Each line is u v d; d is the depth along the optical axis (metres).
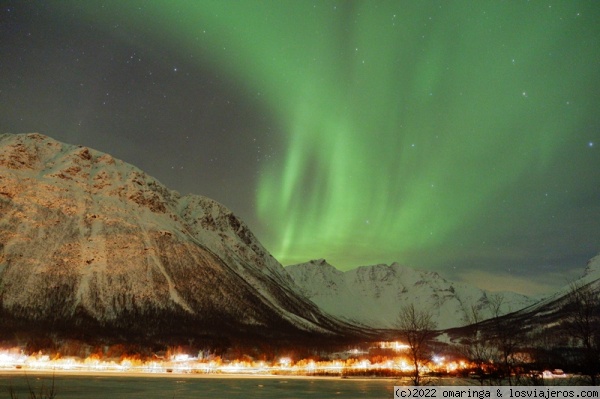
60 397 70.06
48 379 102.69
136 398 69.62
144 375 125.25
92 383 95.31
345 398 72.81
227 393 80.56
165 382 102.69
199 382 105.12
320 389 89.88
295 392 83.50
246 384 101.25
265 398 72.94
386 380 117.62
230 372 149.12
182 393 79.38
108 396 71.81
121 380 105.38
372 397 74.12
